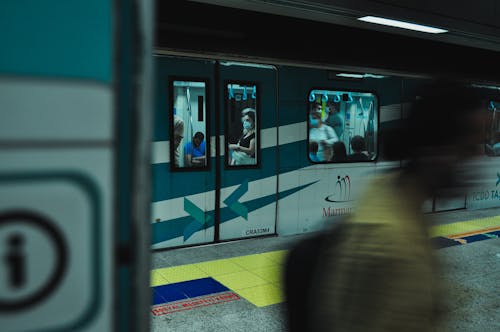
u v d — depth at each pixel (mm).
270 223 7035
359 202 1245
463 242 7199
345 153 7672
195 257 6062
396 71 8117
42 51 739
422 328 1118
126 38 830
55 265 756
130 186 842
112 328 819
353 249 1160
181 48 6047
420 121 1264
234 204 6680
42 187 739
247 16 6406
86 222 778
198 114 6281
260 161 6848
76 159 766
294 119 7109
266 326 4113
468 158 1296
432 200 1296
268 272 5551
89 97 776
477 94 1295
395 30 7117
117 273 842
